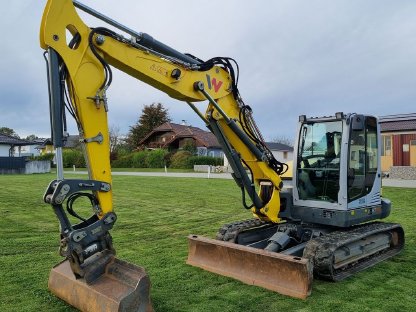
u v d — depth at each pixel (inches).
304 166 246.5
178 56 188.2
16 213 426.6
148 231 341.1
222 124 214.5
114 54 163.5
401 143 909.2
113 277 153.7
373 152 253.1
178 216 420.2
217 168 1296.8
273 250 219.5
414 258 254.1
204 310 168.1
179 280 205.9
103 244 156.7
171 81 183.8
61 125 149.2
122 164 1633.9
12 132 3144.7
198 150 1706.4
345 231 236.2
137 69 170.9
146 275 146.6
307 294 180.9
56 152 147.6
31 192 643.5
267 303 176.1
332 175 234.1
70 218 395.2
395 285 201.6
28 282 202.4
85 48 156.1
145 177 991.0
